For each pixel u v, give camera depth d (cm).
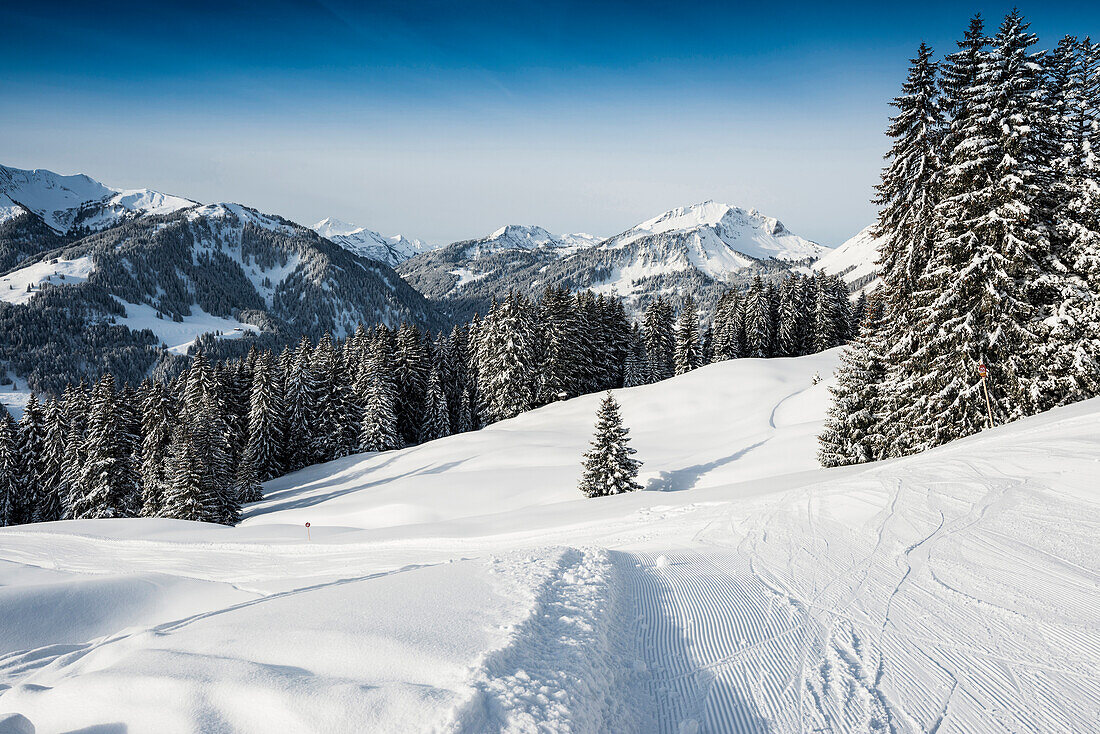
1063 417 1277
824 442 2492
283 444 5162
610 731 362
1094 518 716
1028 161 1691
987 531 737
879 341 2273
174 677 382
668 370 6844
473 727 321
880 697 398
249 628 477
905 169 2005
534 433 4194
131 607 1212
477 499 2916
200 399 4688
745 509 1187
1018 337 1683
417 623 469
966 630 488
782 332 6600
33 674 526
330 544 1883
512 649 414
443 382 6209
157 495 4016
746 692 416
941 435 1830
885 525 838
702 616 561
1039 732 350
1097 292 1664
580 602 547
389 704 337
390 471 4022
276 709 340
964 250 1742
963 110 1786
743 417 3875
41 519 4628
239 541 2189
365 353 6044
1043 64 1709
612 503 1844
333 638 438
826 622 527
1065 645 448
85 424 4628
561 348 5469
